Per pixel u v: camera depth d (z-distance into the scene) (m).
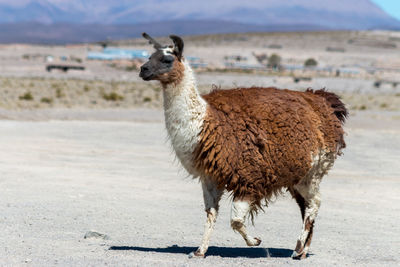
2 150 50.81
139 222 25.52
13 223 23.73
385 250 21.48
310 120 20.38
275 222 27.20
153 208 29.09
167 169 43.81
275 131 19.25
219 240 22.88
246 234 19.14
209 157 18.47
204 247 18.92
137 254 19.03
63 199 30.25
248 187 18.91
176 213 28.11
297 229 25.72
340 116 22.30
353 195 35.47
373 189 37.78
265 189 19.44
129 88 172.12
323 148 20.86
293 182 20.30
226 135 18.64
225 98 19.78
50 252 18.88
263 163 18.94
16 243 20.11
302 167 19.98
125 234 22.92
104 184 36.00
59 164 44.16
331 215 29.27
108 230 23.48
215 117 18.75
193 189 35.81
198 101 18.70
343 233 24.92
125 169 42.97
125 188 34.88
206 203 19.20
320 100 21.56
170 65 18.25
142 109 111.44
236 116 19.05
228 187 19.00
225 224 26.48
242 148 18.75
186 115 18.50
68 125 77.94
